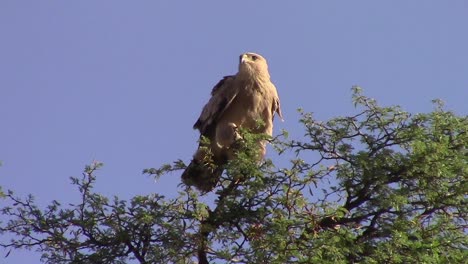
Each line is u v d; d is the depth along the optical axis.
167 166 14.74
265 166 14.27
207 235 14.27
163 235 14.27
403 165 14.78
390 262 13.91
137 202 14.30
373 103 15.12
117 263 14.48
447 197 14.96
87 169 14.51
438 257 14.10
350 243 14.06
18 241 14.62
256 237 14.04
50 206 14.62
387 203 14.27
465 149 15.48
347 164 14.73
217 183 15.45
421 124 15.30
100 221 14.45
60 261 14.56
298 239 13.84
